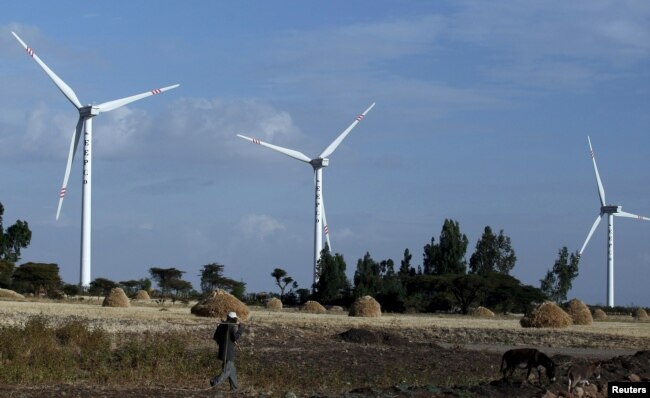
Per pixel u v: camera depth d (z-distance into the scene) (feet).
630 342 176.65
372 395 85.10
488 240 474.90
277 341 155.22
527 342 176.45
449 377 111.14
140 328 154.92
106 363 106.93
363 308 267.18
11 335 110.42
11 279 417.28
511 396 87.76
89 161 384.27
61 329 121.19
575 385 91.81
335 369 114.11
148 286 478.59
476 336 184.34
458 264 456.04
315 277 440.45
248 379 100.58
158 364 104.06
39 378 94.07
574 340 179.52
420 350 148.46
